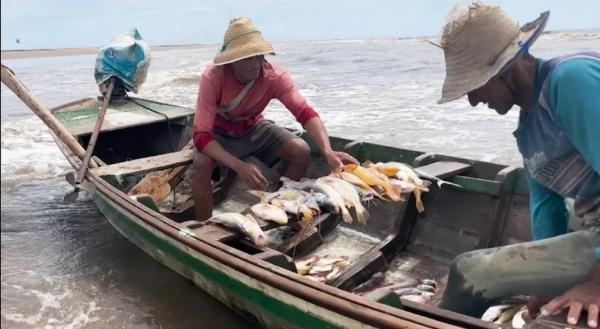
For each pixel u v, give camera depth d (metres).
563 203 2.59
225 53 4.19
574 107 1.89
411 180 3.87
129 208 4.05
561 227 2.62
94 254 5.00
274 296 2.90
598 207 2.15
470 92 2.07
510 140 8.88
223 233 3.44
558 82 1.92
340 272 3.64
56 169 7.81
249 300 3.22
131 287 4.34
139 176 5.94
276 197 3.82
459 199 3.92
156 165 4.92
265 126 4.87
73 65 41.56
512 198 3.76
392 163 4.10
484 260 2.43
